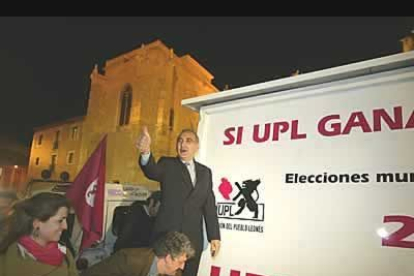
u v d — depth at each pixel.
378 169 1.66
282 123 2.07
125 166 19.33
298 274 1.75
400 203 1.56
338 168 1.77
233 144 2.27
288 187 1.92
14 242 2.12
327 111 1.92
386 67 1.76
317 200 1.80
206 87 23.42
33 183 4.92
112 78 22.30
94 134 21.36
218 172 2.29
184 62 21.53
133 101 20.72
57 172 22.33
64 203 2.27
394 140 1.65
